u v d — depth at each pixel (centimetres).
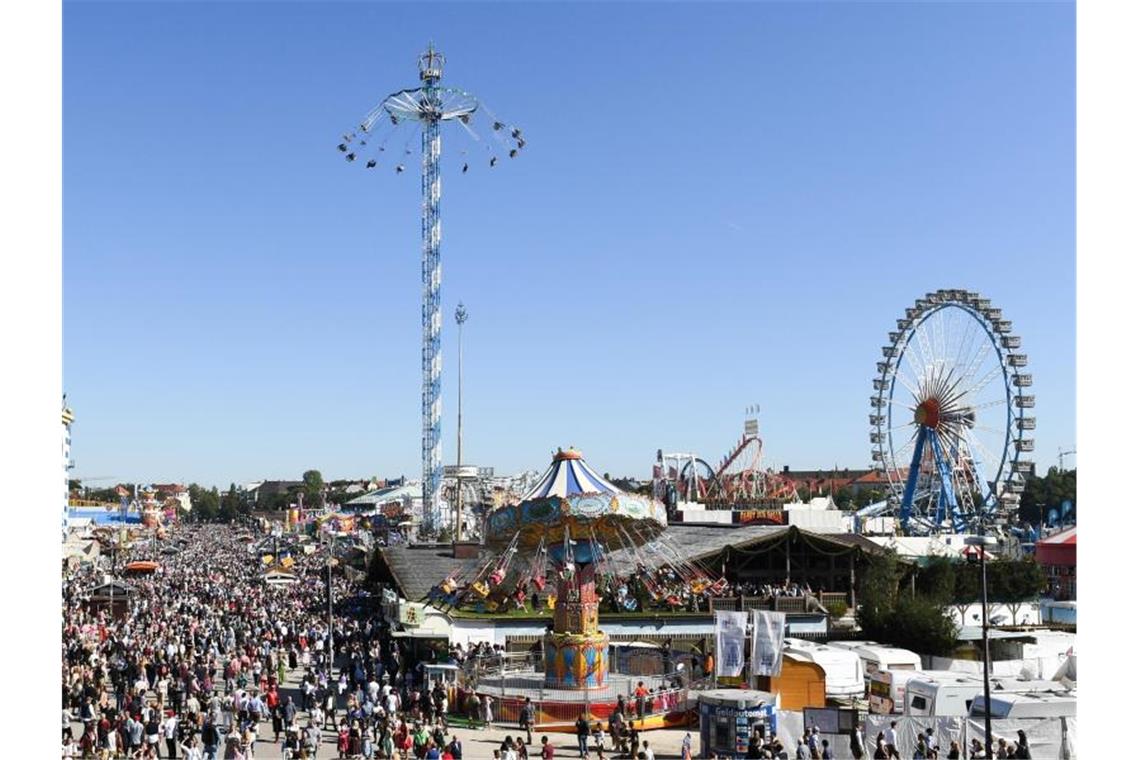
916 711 3691
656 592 5728
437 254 15350
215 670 4906
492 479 17438
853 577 6538
